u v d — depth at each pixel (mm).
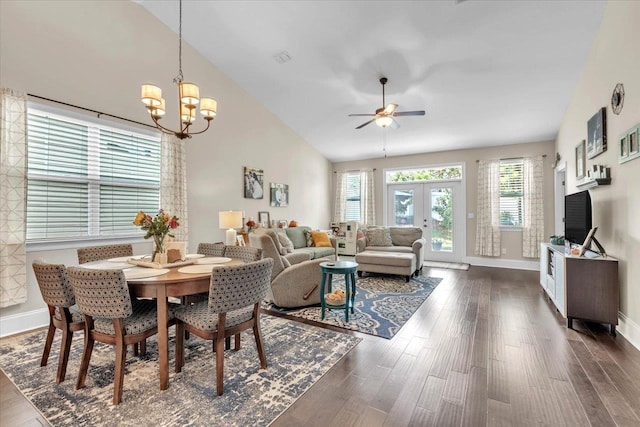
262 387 1912
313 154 7203
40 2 2943
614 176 2895
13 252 2754
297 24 3572
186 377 2035
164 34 4008
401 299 3848
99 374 2084
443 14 3104
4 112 2691
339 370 2117
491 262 6242
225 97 4883
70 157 3250
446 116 5152
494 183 6172
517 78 4000
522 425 1552
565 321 3061
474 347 2471
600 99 3180
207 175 4613
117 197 3662
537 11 2957
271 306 3561
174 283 1930
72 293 1979
